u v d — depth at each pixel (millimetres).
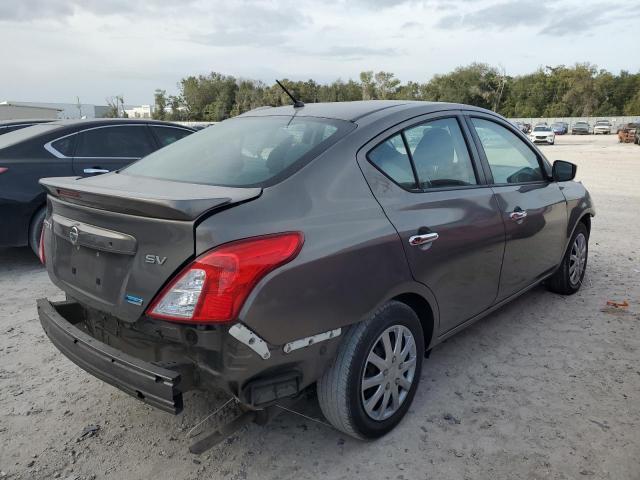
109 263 2326
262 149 2777
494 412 2994
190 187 2482
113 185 2656
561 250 4461
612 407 3035
